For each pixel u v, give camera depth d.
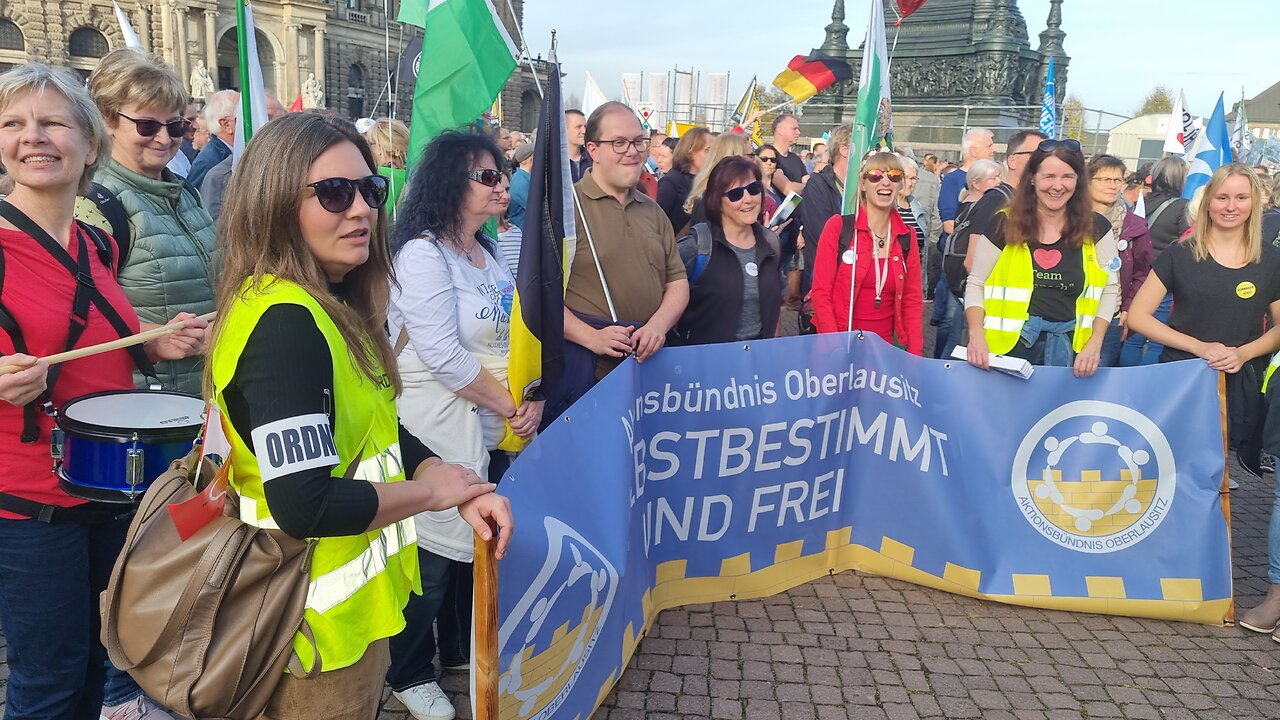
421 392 2.90
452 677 3.28
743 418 3.76
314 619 1.71
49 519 2.23
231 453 1.66
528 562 2.36
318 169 1.65
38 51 50.62
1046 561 3.92
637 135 3.60
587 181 3.71
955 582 3.97
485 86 3.60
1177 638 3.73
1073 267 4.14
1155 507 3.88
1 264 2.24
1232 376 4.16
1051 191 4.07
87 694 2.49
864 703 3.17
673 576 3.76
